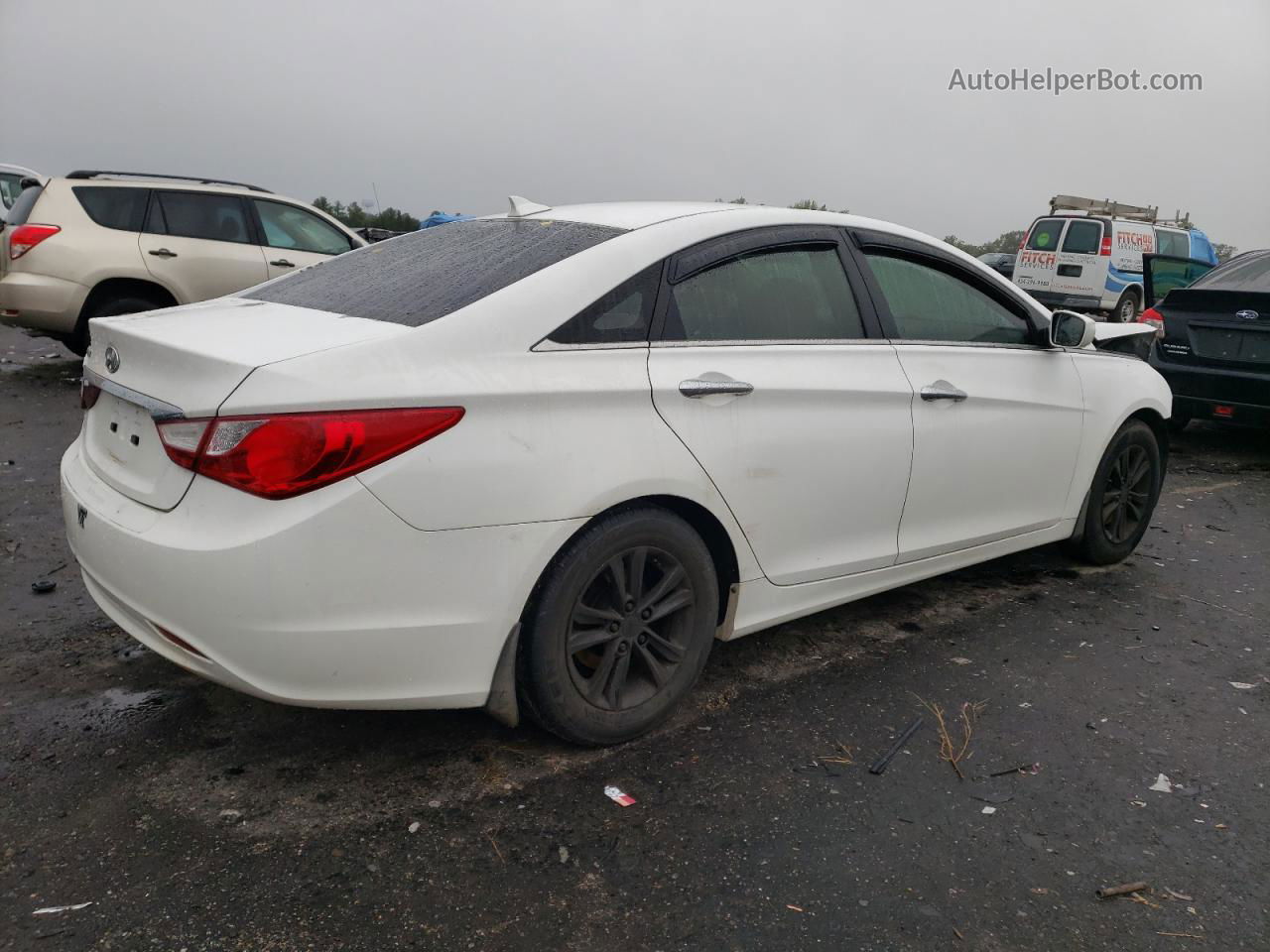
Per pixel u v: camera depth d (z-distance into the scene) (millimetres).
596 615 2676
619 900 2209
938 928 2162
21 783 2531
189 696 3027
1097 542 4512
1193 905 2275
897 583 3596
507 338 2473
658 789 2650
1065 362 4121
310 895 2176
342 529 2207
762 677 3357
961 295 3766
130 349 2545
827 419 3123
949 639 3762
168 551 2256
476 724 2943
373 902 2164
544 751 2812
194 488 2277
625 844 2408
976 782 2758
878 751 2904
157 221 8195
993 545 3961
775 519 3045
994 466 3795
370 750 2777
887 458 3334
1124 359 4527
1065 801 2680
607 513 2654
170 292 8258
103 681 3096
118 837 2342
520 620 2559
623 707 2812
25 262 7703
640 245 2803
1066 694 3330
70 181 7949
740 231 3064
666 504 2812
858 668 3463
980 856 2428
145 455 2459
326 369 2229
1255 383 6848
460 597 2385
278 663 2244
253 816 2449
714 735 2955
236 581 2182
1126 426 4453
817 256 3266
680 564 2838
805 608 3281
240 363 2227
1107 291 16297
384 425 2234
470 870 2289
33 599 3688
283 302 2945
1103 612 4102
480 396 2359
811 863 2367
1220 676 3523
